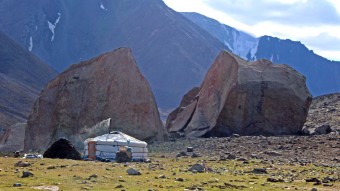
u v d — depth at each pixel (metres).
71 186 24.16
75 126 63.47
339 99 100.19
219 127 66.19
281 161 39.22
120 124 62.59
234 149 48.53
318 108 92.31
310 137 54.19
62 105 65.31
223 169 33.66
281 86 64.44
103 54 67.94
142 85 65.31
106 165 34.84
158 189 23.53
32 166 32.53
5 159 36.91
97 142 43.50
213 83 72.56
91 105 64.12
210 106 70.44
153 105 65.31
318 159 40.59
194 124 70.00
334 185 26.45
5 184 24.47
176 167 35.03
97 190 23.00
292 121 64.06
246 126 64.56
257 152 45.69
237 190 23.95
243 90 64.69
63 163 34.72
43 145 64.56
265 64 67.62
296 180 28.45
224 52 72.56
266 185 25.95
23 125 86.50
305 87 65.81
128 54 66.75
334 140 50.53
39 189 23.02
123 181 26.28
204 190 23.45
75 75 67.69
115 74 65.44
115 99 64.00
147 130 62.91
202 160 40.50
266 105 64.25
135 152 43.41
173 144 56.97
